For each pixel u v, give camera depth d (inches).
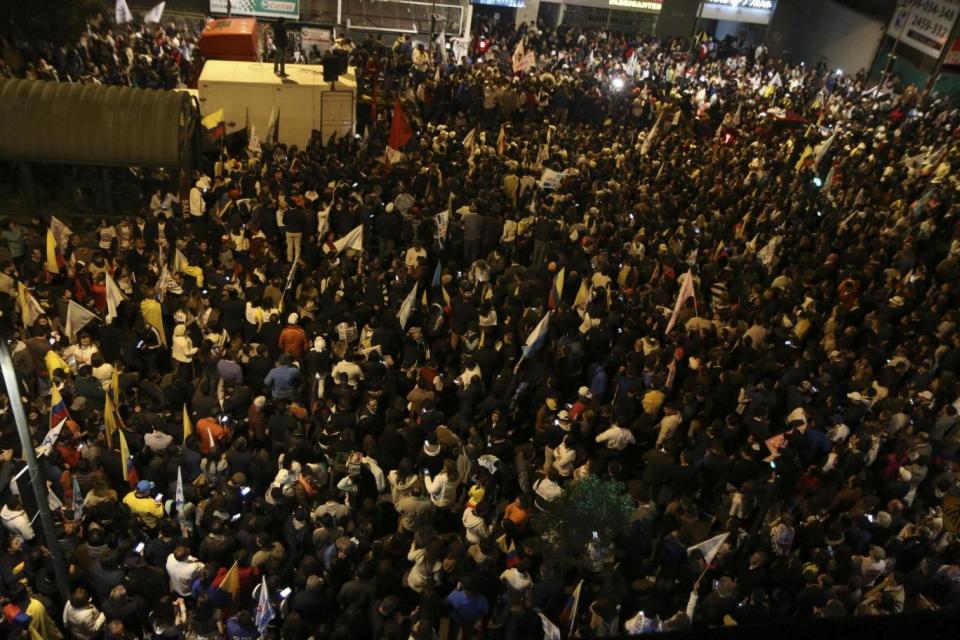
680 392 548.4
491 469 449.7
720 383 538.6
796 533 454.9
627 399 524.7
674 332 584.1
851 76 1718.8
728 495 455.2
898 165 1046.4
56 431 421.4
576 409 499.2
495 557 399.5
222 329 574.2
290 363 495.8
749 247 753.0
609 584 386.0
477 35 1675.7
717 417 538.9
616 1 1872.5
